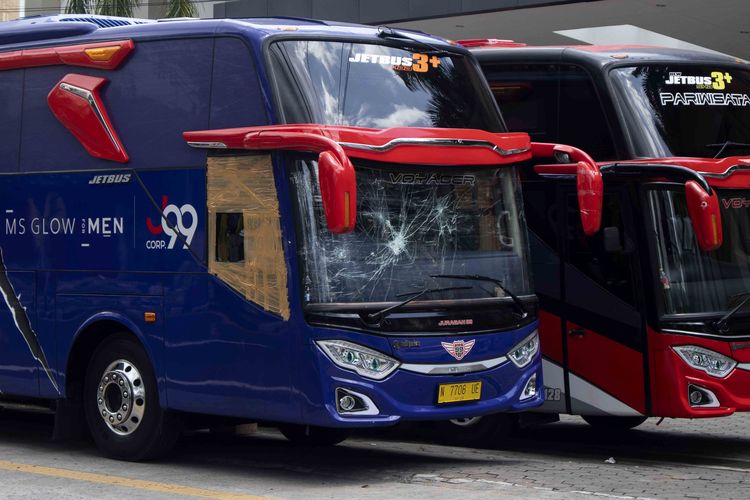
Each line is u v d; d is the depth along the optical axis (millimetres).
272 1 29422
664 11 25500
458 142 10391
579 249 12195
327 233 9758
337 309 9672
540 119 12570
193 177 10508
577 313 12172
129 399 11008
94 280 11234
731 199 12062
